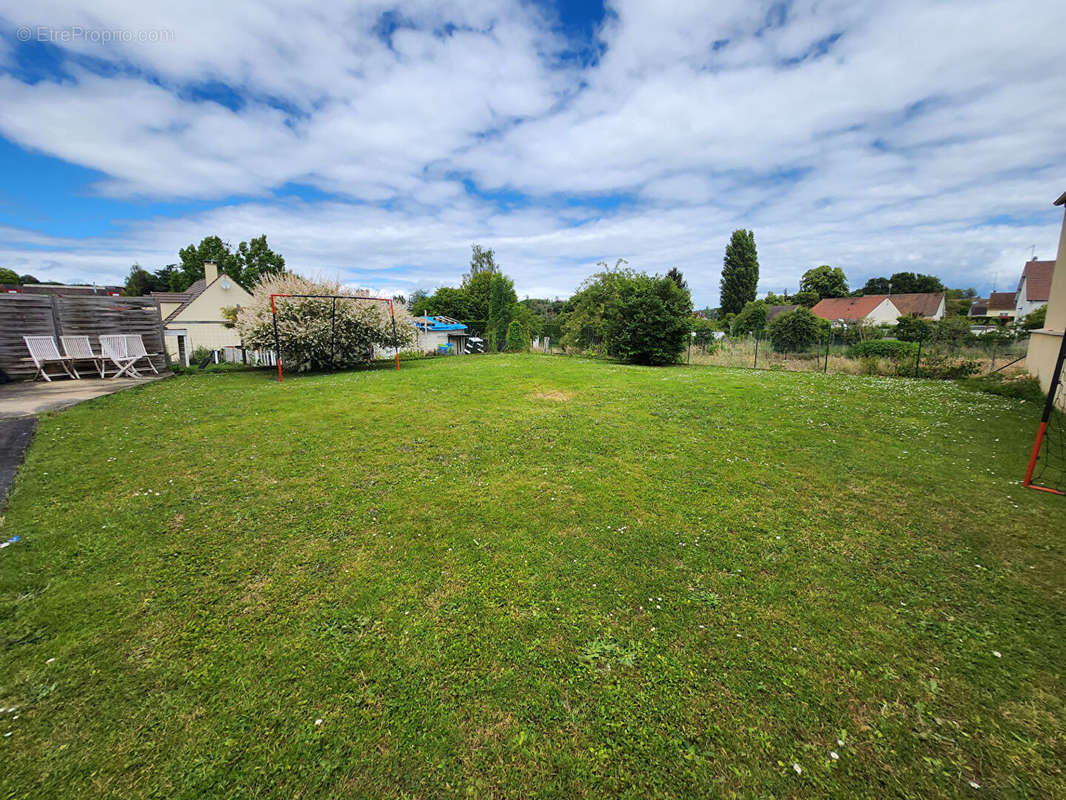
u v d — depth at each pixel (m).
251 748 1.89
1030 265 33.12
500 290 29.11
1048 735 2.00
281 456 5.71
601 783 1.79
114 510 4.05
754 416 8.28
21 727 1.94
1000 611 2.88
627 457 5.88
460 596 2.96
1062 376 8.71
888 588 3.12
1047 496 4.74
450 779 1.79
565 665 2.39
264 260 44.59
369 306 16.30
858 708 2.14
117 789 1.71
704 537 3.81
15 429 6.43
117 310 12.98
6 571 3.07
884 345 18.36
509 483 4.95
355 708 2.10
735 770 1.84
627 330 18.97
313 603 2.86
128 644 2.46
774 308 45.41
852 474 5.35
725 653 2.49
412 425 7.38
